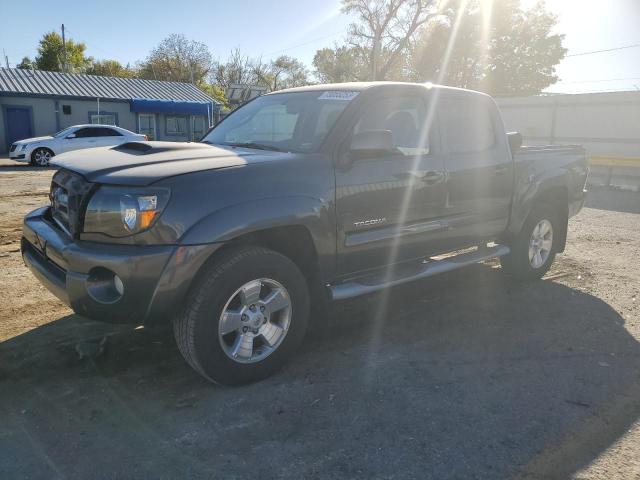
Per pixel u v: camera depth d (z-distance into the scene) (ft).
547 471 8.74
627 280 19.58
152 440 9.41
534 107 60.03
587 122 55.93
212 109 106.42
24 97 89.25
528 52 143.33
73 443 9.29
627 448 9.40
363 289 12.82
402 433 9.71
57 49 173.68
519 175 17.28
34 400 10.61
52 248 11.03
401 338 13.96
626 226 30.45
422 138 14.42
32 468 8.62
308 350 13.15
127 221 9.92
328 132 12.55
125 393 10.94
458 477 8.55
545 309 16.34
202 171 10.50
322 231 11.82
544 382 11.71
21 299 16.08
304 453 9.10
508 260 18.63
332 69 179.22
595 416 10.39
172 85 110.63
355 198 12.45
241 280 10.75
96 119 95.61
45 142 62.34
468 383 11.59
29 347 12.79
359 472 8.64
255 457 8.98
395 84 14.03
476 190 15.70
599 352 13.33
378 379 11.69
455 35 136.98
